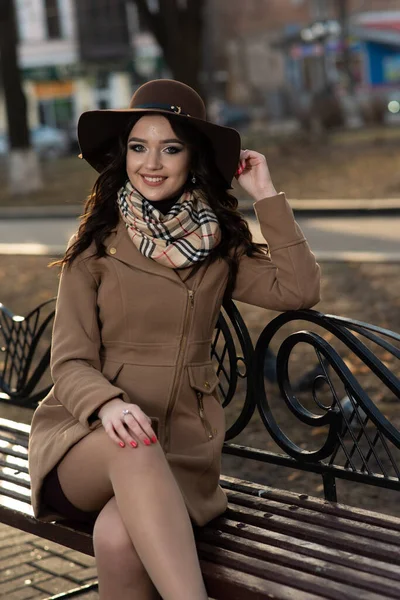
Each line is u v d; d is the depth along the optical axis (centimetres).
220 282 364
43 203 2062
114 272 352
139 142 349
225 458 583
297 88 5197
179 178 352
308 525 339
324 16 4462
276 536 333
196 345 355
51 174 2797
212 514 347
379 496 519
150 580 311
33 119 4962
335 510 348
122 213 351
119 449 315
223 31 5534
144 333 352
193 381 353
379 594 293
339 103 3472
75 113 4994
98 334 355
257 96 5225
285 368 380
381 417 353
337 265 1104
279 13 5784
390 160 2408
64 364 345
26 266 1224
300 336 372
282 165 2531
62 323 352
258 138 3459
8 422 473
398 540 323
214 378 366
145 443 314
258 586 303
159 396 350
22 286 1094
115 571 307
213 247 353
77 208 1902
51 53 4881
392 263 1088
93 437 325
